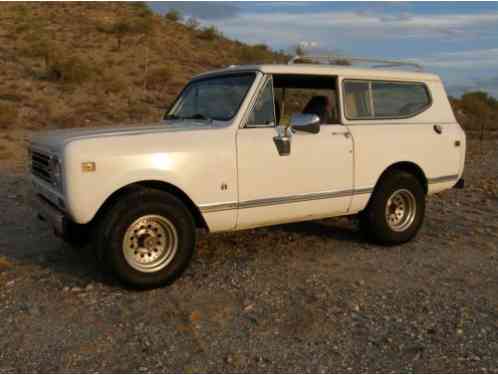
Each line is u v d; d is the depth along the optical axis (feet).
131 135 16.78
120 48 108.47
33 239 22.59
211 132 17.84
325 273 19.02
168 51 113.60
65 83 79.56
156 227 17.16
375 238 22.03
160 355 13.21
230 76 20.07
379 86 21.83
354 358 13.14
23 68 85.46
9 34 105.91
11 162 41.52
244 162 18.19
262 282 18.07
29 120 59.52
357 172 20.72
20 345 13.66
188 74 97.91
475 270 19.54
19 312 15.58
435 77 23.75
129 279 16.74
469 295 17.15
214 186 17.76
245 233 23.73
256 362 12.93
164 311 15.74
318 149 19.65
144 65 98.27
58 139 16.84
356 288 17.61
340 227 25.02
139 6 147.33
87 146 15.98
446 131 23.21
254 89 18.70
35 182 19.15
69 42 107.76
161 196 16.98
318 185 19.85
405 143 21.88
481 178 40.86
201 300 16.55
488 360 13.07
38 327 14.66
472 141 71.97
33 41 102.42
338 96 20.63
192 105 21.01
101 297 16.70
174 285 17.74
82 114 64.34
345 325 14.89
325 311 15.80
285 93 19.92
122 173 16.29
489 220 26.91
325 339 14.08
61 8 138.10
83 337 14.11
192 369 12.59
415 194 22.48
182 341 13.94
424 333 14.44
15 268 19.16
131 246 16.84
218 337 14.17
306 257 20.77
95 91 77.00
